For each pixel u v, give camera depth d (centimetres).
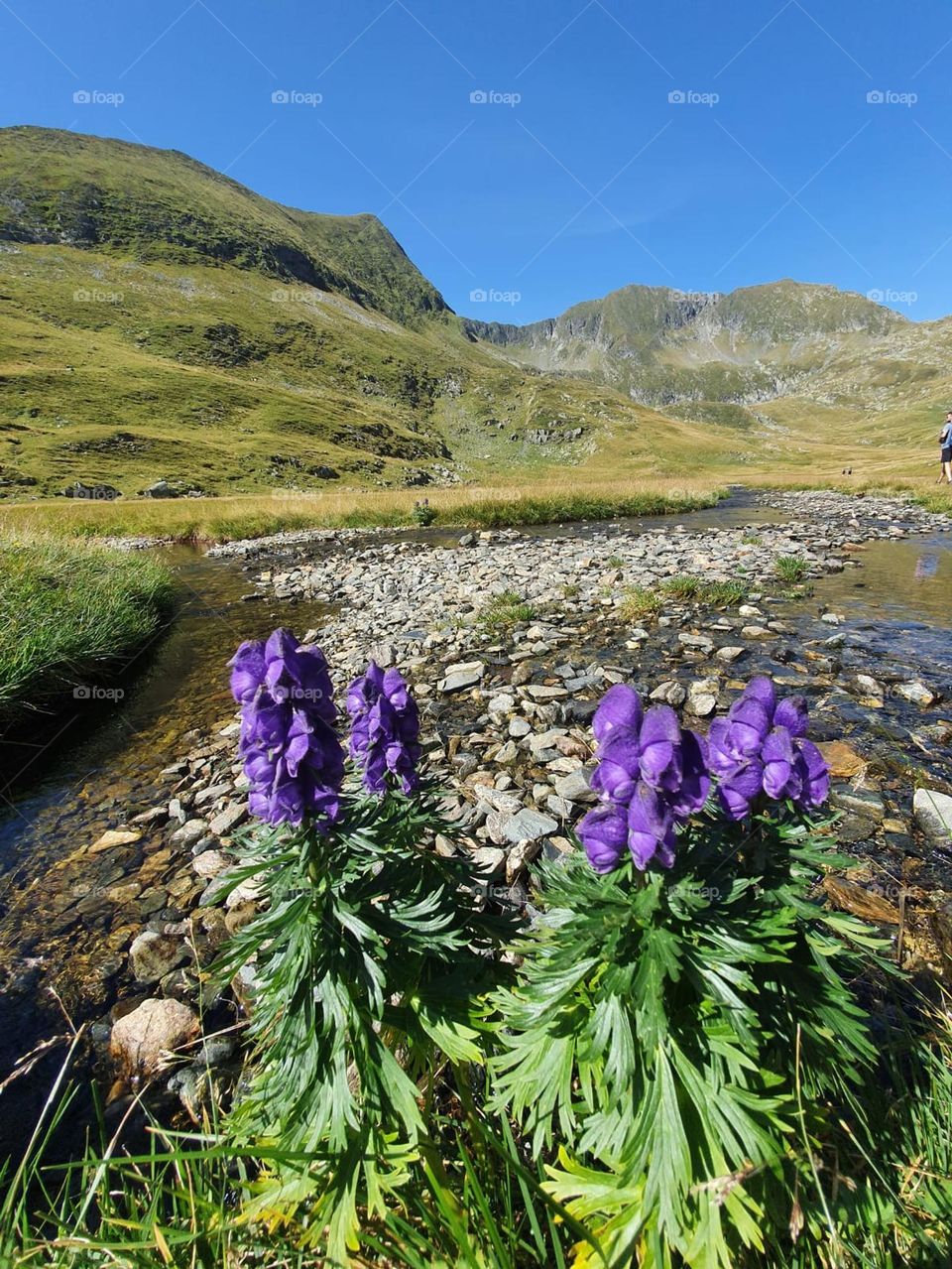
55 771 838
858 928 236
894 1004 357
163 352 16450
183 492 8612
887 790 627
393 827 289
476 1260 214
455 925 325
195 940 497
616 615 1320
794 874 248
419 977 294
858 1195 234
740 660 1020
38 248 19612
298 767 240
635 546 2305
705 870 239
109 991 456
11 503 6556
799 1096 224
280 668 227
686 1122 223
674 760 195
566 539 2639
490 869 513
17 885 587
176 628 1577
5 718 975
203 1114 305
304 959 246
